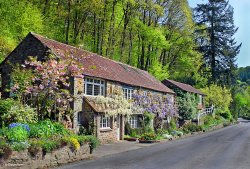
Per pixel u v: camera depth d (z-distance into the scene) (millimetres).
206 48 77375
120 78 33344
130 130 33719
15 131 16484
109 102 30016
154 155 22344
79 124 27469
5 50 32781
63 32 43531
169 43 59062
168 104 44031
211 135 41875
